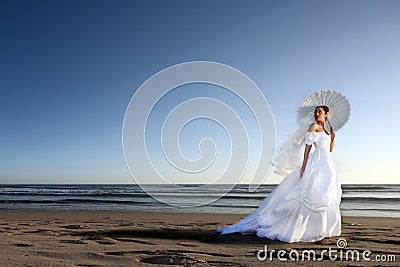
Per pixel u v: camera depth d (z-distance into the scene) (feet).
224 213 37.93
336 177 16.70
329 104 17.75
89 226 23.84
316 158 16.67
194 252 13.48
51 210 43.57
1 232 20.51
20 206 50.75
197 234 19.20
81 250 13.83
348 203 52.16
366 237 17.58
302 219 15.97
